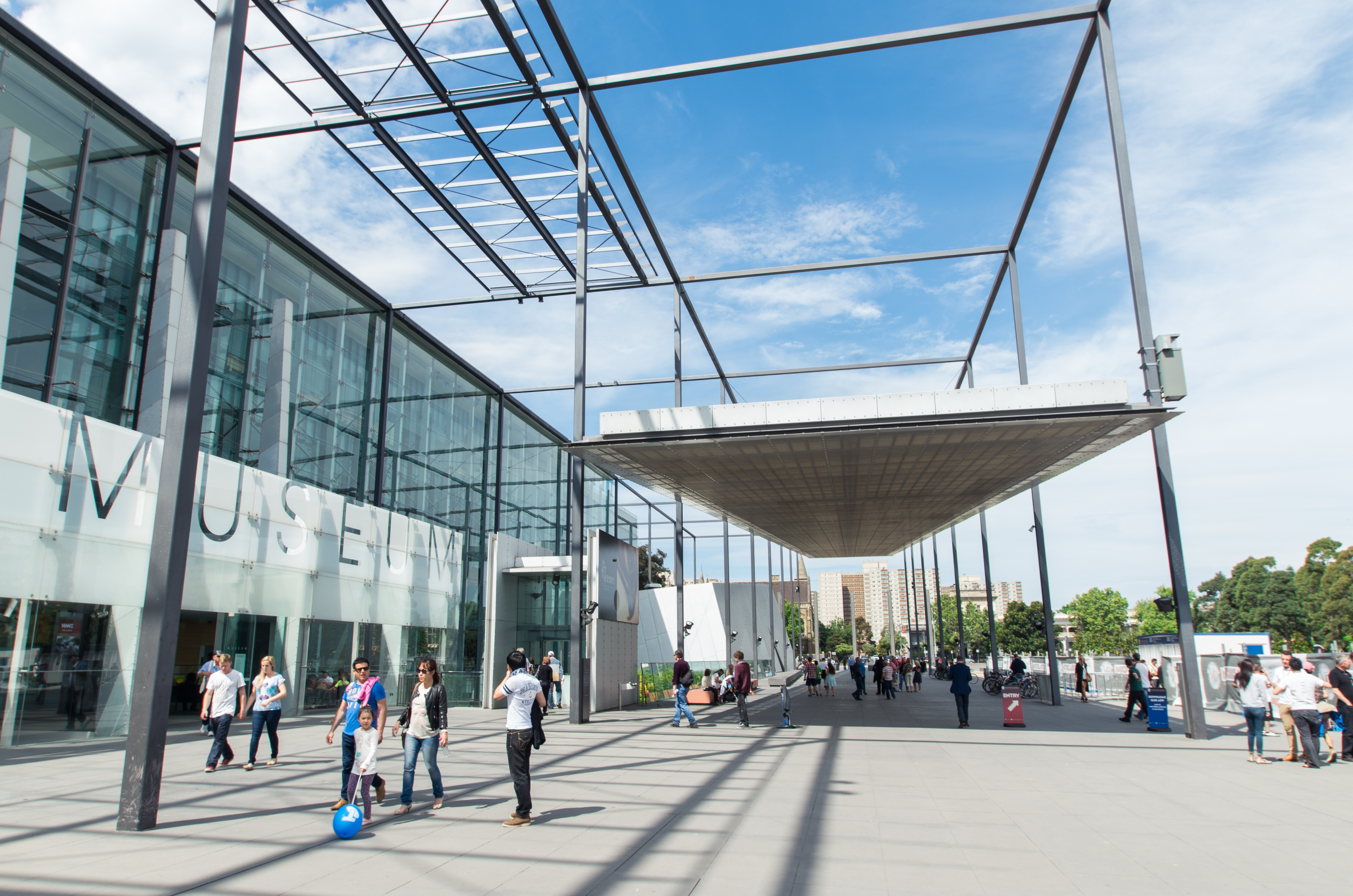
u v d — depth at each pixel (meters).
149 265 15.84
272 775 9.29
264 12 14.65
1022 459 16.53
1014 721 15.57
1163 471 13.93
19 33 13.23
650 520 49.91
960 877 5.20
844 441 14.75
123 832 6.34
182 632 20.59
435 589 23.59
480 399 30.19
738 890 4.93
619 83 16.97
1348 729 10.91
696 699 23.30
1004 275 25.59
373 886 4.96
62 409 12.13
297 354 19.86
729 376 32.41
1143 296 13.88
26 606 11.41
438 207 21.39
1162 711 14.83
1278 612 83.81
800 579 66.69
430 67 16.22
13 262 13.05
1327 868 5.43
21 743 11.23
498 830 6.54
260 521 16.41
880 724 16.27
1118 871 5.35
